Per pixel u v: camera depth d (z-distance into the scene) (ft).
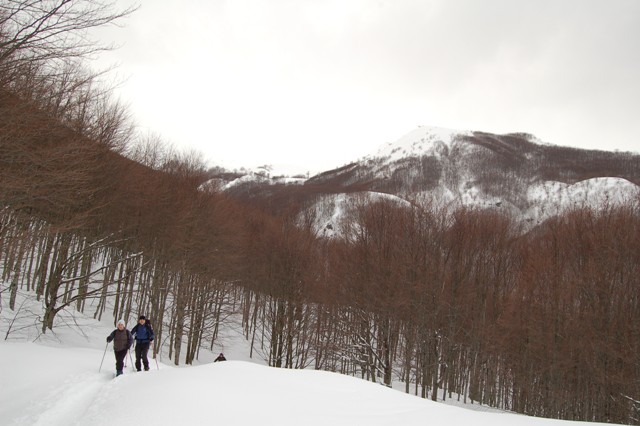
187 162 107.96
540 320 96.99
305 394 30.76
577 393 95.61
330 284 110.42
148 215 85.30
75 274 100.68
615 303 88.38
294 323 110.73
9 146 28.22
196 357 116.88
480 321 108.17
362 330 106.83
